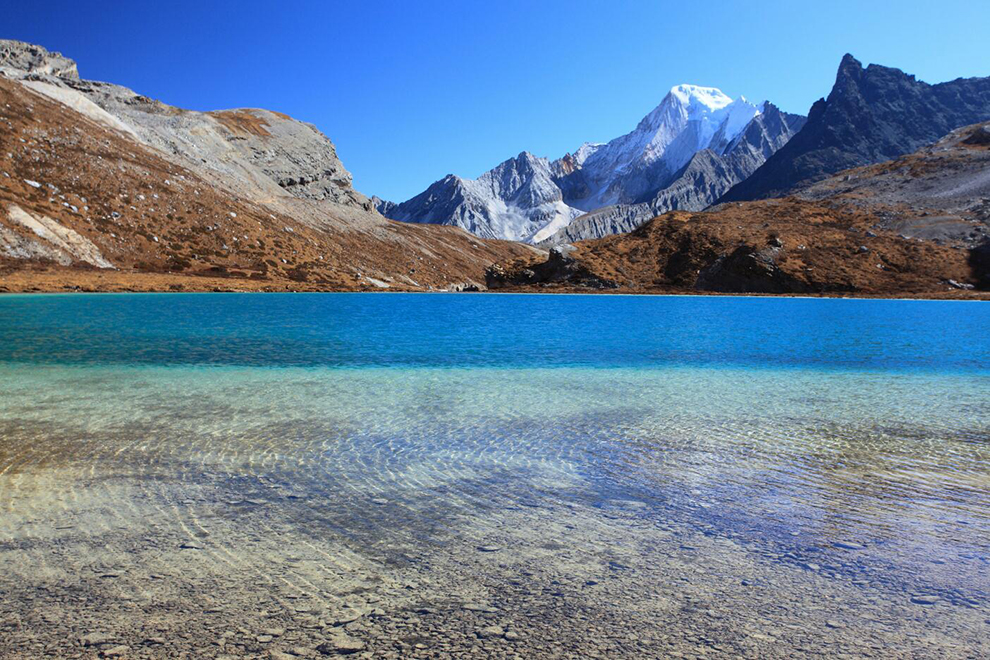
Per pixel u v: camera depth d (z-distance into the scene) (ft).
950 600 14.83
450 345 78.28
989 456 28.96
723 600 14.64
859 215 321.11
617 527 19.67
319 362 60.80
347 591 14.82
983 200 320.50
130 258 223.10
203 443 29.81
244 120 465.88
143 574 15.60
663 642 12.60
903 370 59.88
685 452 29.50
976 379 53.88
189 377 50.37
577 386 48.73
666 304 181.16
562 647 12.31
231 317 112.78
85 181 248.11
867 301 206.08
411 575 15.80
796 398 44.27
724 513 21.13
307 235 327.88
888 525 20.08
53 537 18.12
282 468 25.98
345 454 28.35
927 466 27.22
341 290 243.40
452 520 20.12
